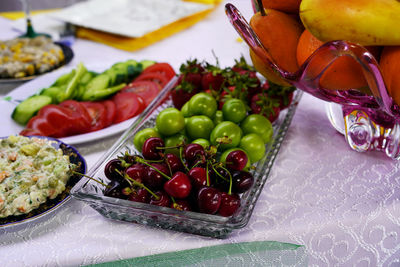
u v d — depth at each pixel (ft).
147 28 4.28
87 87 3.30
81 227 1.97
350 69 1.77
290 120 2.57
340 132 2.58
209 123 2.33
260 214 2.01
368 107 2.01
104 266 1.79
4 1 7.85
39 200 1.98
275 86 2.57
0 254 1.82
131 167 1.96
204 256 1.79
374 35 1.68
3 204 1.92
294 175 2.27
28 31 4.28
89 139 2.58
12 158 2.25
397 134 2.16
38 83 3.42
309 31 1.82
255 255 1.78
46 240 1.90
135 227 1.96
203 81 2.70
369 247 1.94
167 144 2.31
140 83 3.38
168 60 3.89
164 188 1.83
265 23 2.02
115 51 4.11
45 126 2.77
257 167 2.18
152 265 1.79
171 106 2.82
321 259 1.92
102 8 4.79
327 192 2.14
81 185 1.98
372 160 2.36
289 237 1.92
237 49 4.03
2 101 3.18
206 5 4.93
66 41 4.21
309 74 1.83
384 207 2.02
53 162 2.21
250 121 2.34
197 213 1.75
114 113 2.98
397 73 1.73
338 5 1.67
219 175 1.91
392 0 1.68
